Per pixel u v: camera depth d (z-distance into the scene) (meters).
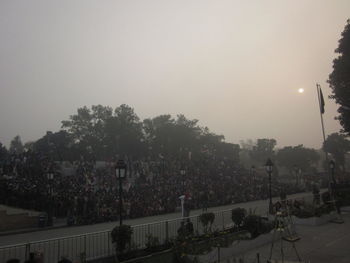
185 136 66.44
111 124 61.06
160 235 13.52
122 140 61.34
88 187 29.69
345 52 34.94
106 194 27.67
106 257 11.06
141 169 40.25
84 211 23.67
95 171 37.41
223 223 15.64
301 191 52.50
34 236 17.55
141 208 26.23
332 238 15.40
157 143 66.00
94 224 22.06
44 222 20.77
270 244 14.28
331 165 33.59
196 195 32.44
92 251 11.79
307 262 11.24
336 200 22.94
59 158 47.59
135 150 61.72
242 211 15.06
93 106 64.50
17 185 26.78
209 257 11.33
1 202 24.86
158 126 68.31
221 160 59.06
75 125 63.84
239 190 40.94
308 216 19.09
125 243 10.98
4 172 30.97
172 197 30.95
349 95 35.28
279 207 15.87
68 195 25.67
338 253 12.62
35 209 24.28
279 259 11.72
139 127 65.19
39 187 27.02
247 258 11.95
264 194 42.50
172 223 14.65
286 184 57.16
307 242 14.57
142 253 11.23
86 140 62.62
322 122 27.64
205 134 76.81
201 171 44.56
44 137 61.97
